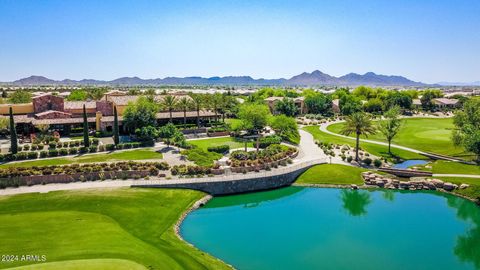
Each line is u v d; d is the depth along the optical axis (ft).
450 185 223.92
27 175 195.31
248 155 256.32
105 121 334.85
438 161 277.03
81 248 127.13
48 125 318.45
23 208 162.91
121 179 205.46
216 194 204.74
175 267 121.39
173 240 145.59
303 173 240.73
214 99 413.59
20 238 132.87
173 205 181.06
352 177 239.30
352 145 323.98
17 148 252.01
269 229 167.32
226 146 284.41
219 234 159.84
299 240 155.94
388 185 230.27
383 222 179.01
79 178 200.23
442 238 161.17
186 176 212.64
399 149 314.96
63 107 365.61
